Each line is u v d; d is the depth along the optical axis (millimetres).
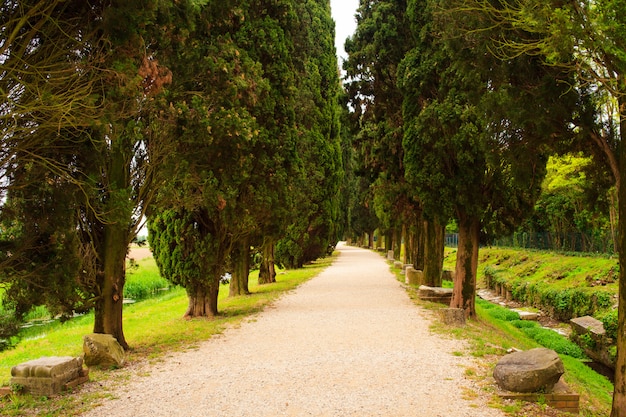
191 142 9102
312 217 29391
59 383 6746
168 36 7746
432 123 12344
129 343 10438
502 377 6520
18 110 4906
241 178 11055
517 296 26281
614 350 13641
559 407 6113
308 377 7359
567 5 4945
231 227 13562
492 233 13336
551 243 33469
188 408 6090
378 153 17578
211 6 9719
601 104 5883
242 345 9875
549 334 16984
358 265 35250
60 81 4984
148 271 38594
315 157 25031
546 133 7059
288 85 14492
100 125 5453
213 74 9656
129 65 5340
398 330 11102
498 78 7520
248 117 10148
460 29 7371
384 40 17172
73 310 9023
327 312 14023
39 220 6379
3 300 6863
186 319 13664
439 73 12805
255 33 13750
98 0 5211
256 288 22109
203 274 13766
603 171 7410
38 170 6070
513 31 6777
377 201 21703
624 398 5391
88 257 9125
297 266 32375
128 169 9570
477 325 12336
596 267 23234
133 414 5902
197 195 10984
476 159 11812
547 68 6852
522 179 8031
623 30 4410
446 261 48125
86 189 6734
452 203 12516
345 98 18547
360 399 6316
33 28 4660
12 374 6730
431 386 6816
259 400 6344
